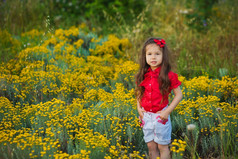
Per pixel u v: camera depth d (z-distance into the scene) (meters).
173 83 2.41
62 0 7.80
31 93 3.64
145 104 2.49
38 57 4.55
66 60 4.47
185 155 2.68
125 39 5.61
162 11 7.73
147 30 6.23
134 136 2.84
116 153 2.23
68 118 2.81
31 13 6.88
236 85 3.48
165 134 2.41
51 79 3.90
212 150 2.70
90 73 4.31
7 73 4.04
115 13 7.12
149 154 2.56
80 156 2.12
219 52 5.07
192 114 3.17
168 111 2.35
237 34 6.00
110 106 3.13
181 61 4.77
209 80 3.66
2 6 6.54
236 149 2.60
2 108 3.02
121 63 4.56
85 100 3.41
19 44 5.31
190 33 6.27
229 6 8.04
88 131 2.71
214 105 2.96
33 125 2.95
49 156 2.22
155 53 2.42
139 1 7.43
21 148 2.17
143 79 2.61
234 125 2.82
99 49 5.17
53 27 4.12
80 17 7.45
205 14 7.08
